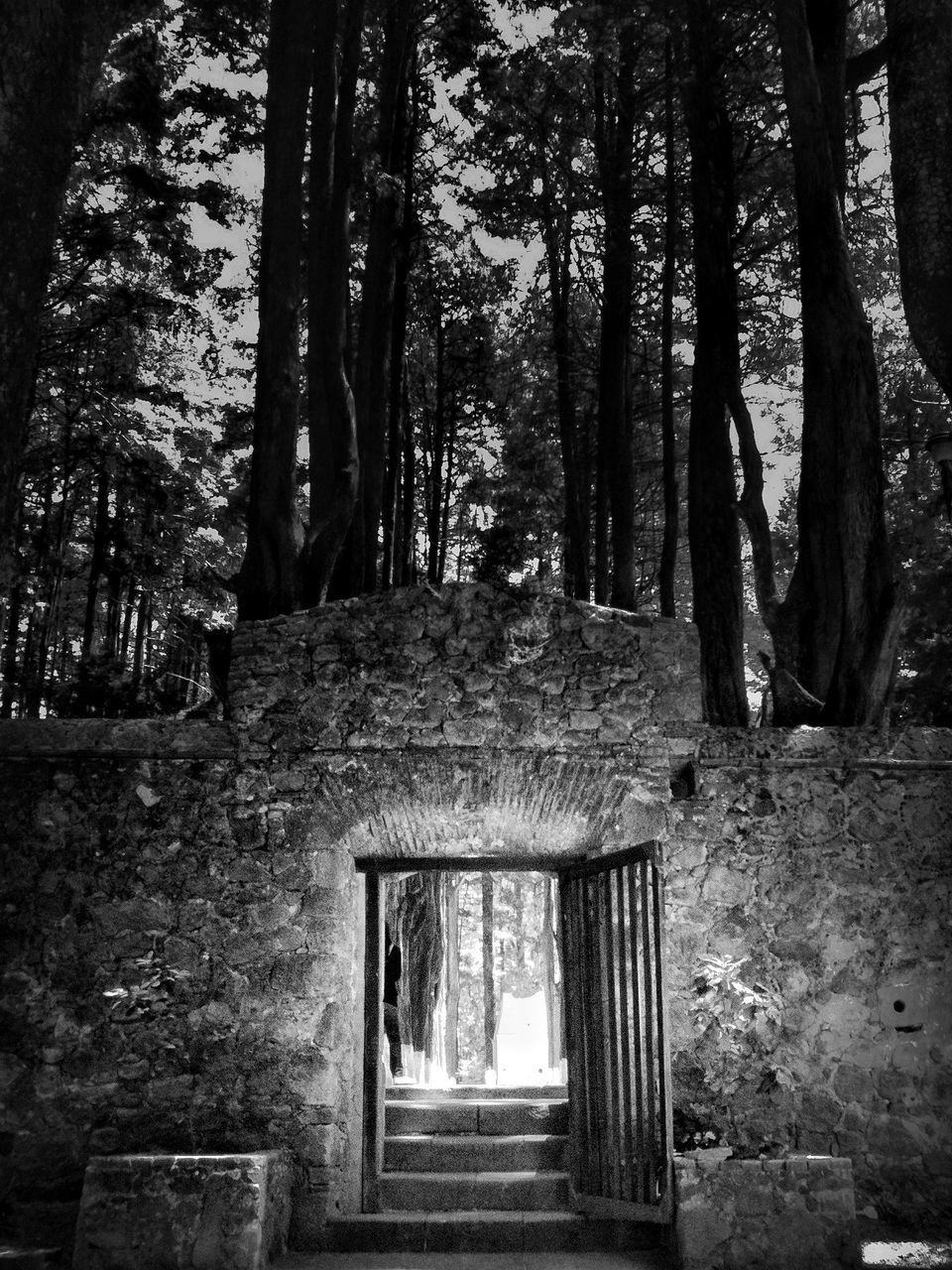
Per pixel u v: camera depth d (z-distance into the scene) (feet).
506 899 73.87
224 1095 28.02
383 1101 31.71
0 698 55.52
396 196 50.52
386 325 50.08
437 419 71.26
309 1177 27.55
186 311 60.90
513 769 29.48
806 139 37.76
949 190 30.94
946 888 29.58
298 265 36.86
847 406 35.70
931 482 61.98
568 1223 27.43
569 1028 29.55
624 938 27.96
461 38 55.72
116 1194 24.91
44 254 18.72
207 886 29.12
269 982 28.58
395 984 43.04
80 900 29.09
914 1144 27.99
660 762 29.71
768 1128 27.99
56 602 63.00
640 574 75.61
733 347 42.65
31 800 29.55
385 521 53.93
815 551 36.14
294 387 35.83
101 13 19.94
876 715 33.55
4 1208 27.35
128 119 51.88
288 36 38.06
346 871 29.45
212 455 72.95
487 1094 39.24
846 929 29.19
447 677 30.04
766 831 29.60
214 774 29.68
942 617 60.23
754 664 70.59
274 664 30.25
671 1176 25.27
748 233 55.52
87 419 65.82
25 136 18.40
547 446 71.87
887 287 58.70
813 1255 24.54
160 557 69.87
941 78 31.42
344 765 29.63
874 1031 28.68
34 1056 28.25
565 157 59.16
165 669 70.95
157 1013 28.48
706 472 42.22
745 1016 28.58
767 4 46.75
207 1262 24.54
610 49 52.13
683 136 57.82
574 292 64.23
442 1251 27.09
